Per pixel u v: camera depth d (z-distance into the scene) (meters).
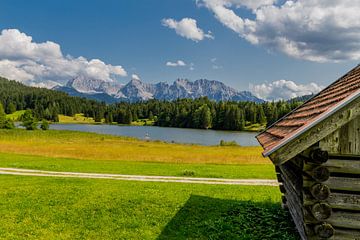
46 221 14.57
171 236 12.72
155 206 16.97
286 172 11.68
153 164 39.34
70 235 13.02
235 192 21.28
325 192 7.35
